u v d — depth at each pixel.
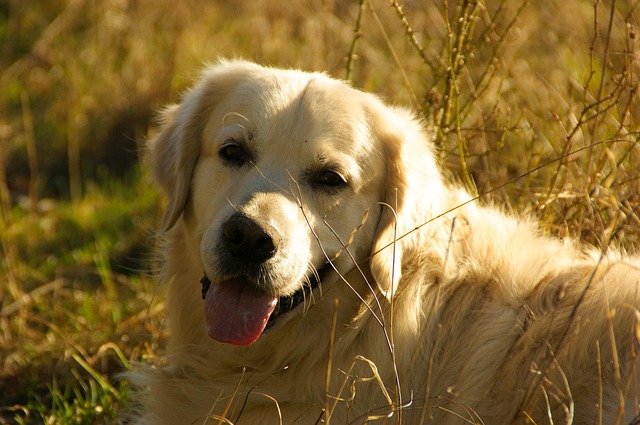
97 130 9.53
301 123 4.51
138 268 7.53
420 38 9.05
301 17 10.27
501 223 5.05
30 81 10.36
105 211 8.34
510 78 7.59
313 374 4.55
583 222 5.61
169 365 5.11
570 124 6.48
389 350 4.46
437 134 6.05
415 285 4.55
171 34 10.37
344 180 4.52
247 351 4.70
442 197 4.83
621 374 4.31
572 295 4.58
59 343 6.25
